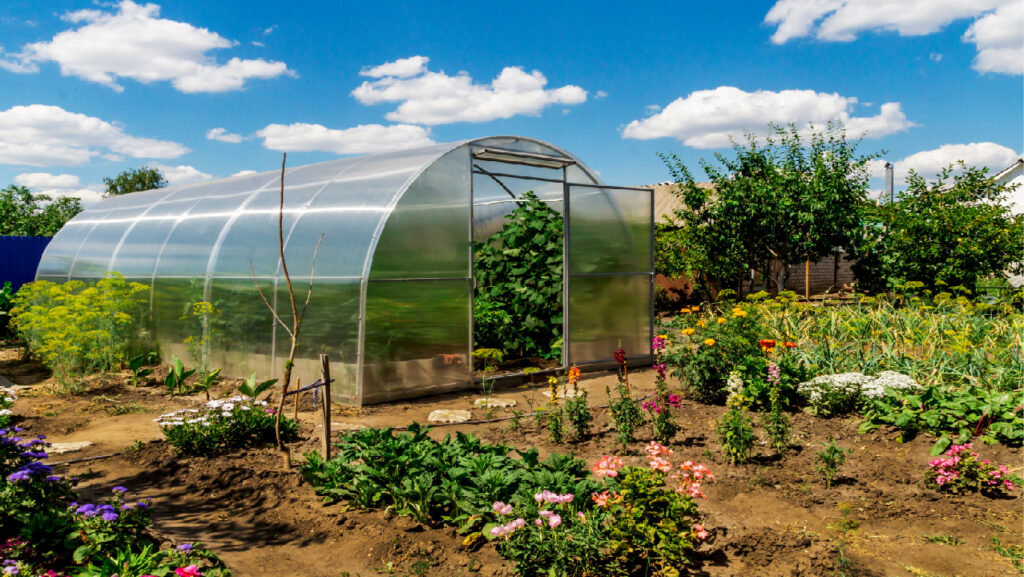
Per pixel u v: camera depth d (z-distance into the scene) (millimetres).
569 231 10000
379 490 4602
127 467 5594
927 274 14727
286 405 7895
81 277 12492
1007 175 22469
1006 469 4824
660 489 4074
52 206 29109
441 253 8812
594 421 6945
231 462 5578
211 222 10422
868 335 9430
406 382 8328
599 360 10469
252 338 9016
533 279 10836
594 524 3691
